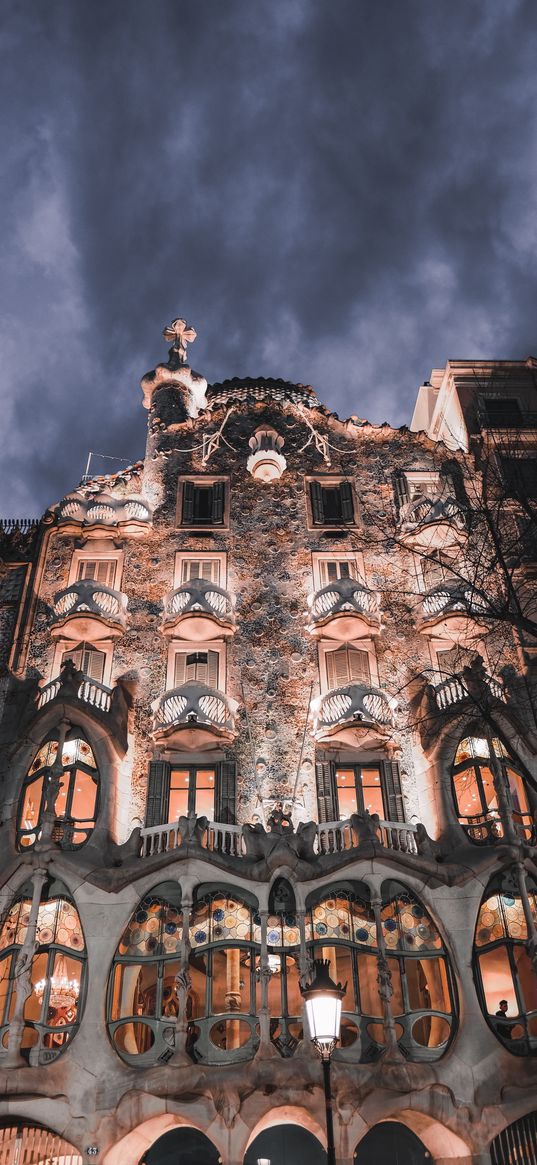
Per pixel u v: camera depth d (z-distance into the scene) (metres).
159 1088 18.77
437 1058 19.97
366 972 21.38
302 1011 20.03
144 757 24.64
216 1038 20.92
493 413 32.88
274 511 30.38
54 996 20.83
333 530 29.95
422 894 21.53
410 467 31.66
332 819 23.62
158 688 26.17
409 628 27.69
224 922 21.28
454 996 20.50
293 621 27.77
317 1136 20.06
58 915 21.08
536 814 23.14
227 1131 18.77
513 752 19.64
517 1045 19.95
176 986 19.70
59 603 27.05
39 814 22.45
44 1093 18.86
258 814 23.88
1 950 20.77
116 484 31.66
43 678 26.05
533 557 22.31
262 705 25.92
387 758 24.72
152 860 21.30
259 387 37.97
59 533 29.44
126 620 27.36
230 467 31.52
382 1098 19.39
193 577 28.70
